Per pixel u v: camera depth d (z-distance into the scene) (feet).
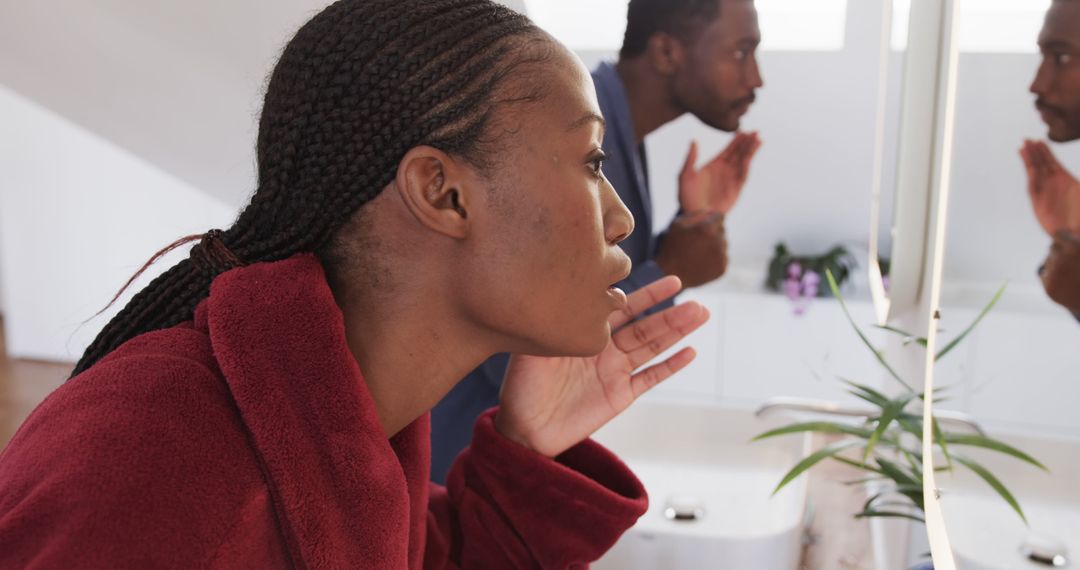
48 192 9.76
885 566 2.66
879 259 2.95
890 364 3.28
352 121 1.19
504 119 1.19
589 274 1.26
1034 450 1.92
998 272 2.08
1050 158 1.99
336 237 1.26
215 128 5.25
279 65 1.27
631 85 5.33
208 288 1.33
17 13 4.58
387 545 1.20
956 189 2.13
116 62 4.79
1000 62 2.04
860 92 5.41
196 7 4.11
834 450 2.40
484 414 2.04
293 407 1.16
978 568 1.69
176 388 1.10
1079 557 1.67
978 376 2.11
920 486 2.24
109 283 9.82
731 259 6.88
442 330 1.30
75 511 0.96
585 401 1.96
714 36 5.20
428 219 1.19
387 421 1.36
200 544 1.02
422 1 1.24
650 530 2.64
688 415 3.53
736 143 5.66
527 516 1.92
